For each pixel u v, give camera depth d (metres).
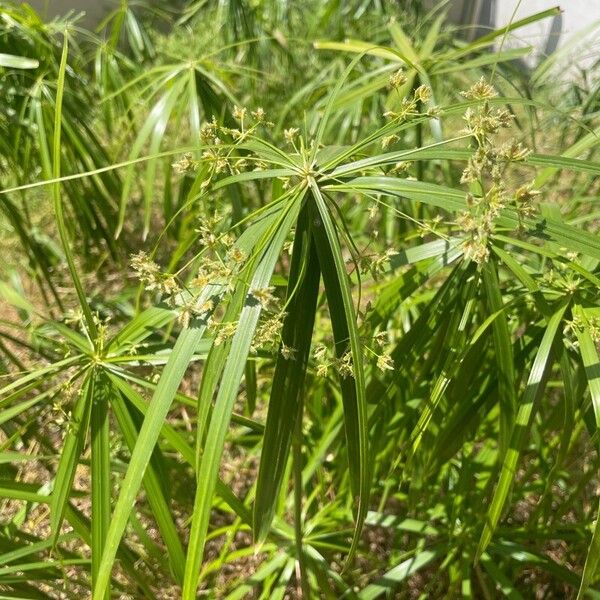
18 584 0.47
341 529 0.63
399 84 0.38
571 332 0.42
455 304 0.42
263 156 0.37
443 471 0.63
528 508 0.67
